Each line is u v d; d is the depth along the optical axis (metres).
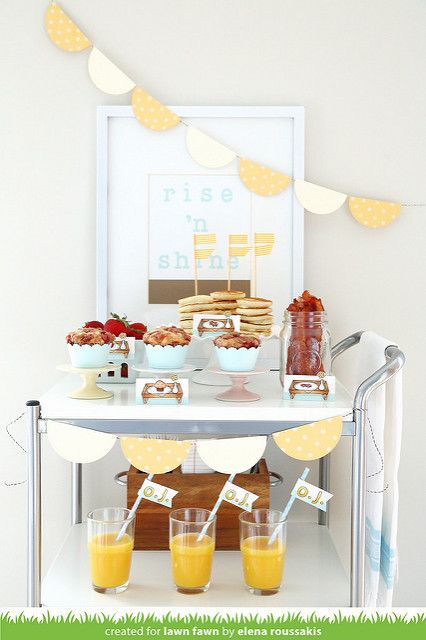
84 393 1.45
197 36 1.84
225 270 1.83
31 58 1.84
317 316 1.49
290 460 1.90
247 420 1.38
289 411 1.38
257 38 1.84
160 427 1.38
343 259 1.86
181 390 1.40
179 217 1.83
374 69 1.85
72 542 1.71
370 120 1.85
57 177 1.85
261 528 1.46
